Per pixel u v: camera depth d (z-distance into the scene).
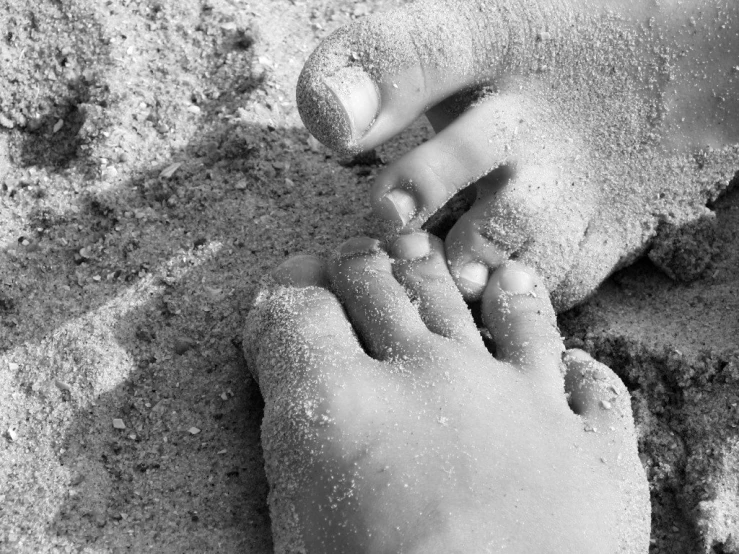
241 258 0.34
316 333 0.31
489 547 0.28
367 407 0.30
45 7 0.37
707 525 0.30
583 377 0.31
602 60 0.33
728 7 0.33
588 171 0.33
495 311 0.32
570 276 0.33
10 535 0.30
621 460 0.30
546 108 0.33
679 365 0.32
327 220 0.35
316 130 0.30
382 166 0.36
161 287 0.33
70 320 0.32
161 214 0.34
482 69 0.32
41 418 0.31
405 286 0.32
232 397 0.32
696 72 0.33
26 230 0.34
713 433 0.31
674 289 0.34
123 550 0.30
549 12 0.32
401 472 0.29
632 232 0.34
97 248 0.34
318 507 0.29
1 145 0.36
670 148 0.33
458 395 0.30
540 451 0.29
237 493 0.31
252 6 0.39
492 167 0.32
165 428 0.31
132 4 0.37
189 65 0.37
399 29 0.31
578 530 0.29
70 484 0.30
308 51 0.38
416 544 0.28
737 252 0.34
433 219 0.35
